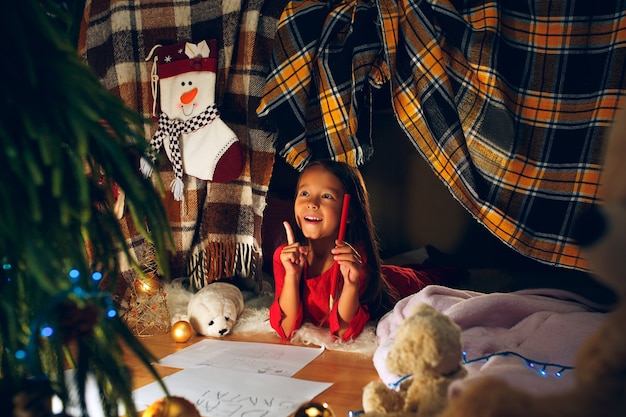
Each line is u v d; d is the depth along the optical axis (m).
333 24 1.76
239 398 1.13
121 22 1.91
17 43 0.59
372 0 1.75
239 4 1.82
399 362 0.77
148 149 0.70
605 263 0.51
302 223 1.63
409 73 1.73
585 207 1.59
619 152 0.53
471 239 2.48
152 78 1.91
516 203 1.65
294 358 1.41
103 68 1.97
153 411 0.75
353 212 1.68
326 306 1.62
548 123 1.63
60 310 0.62
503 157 1.65
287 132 1.81
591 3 1.60
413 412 0.79
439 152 1.71
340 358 1.42
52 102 0.61
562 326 1.30
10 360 0.69
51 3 0.74
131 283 1.83
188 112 1.87
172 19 1.90
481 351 1.26
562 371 1.16
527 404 0.52
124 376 0.69
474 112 1.68
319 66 1.79
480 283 2.26
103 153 0.68
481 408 0.53
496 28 1.65
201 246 1.99
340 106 1.77
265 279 2.16
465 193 1.69
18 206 0.61
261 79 1.84
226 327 1.60
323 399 1.15
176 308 1.84
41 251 0.61
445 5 1.67
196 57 1.87
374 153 2.55
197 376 1.26
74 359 0.71
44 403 0.62
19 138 0.61
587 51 1.60
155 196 0.71
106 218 0.71
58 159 0.60
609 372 0.50
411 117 1.73
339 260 1.51
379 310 1.71
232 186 1.93
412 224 2.55
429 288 1.56
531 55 1.65
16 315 0.68
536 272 2.38
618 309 0.52
